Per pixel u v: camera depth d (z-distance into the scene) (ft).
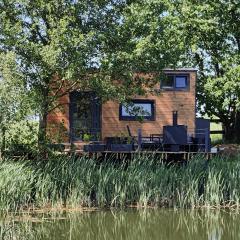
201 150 54.03
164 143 53.67
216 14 83.20
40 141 46.55
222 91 79.71
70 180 43.65
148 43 46.80
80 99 52.85
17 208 41.14
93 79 46.47
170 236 35.12
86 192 43.70
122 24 48.42
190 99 71.05
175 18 77.92
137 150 52.03
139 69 47.60
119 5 48.88
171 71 70.64
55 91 51.19
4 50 45.88
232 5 82.89
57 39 43.50
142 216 41.42
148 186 44.75
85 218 39.96
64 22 43.73
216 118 98.12
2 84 42.29
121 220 39.75
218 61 84.79
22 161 44.29
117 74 47.39
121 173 44.78
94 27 47.73
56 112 66.33
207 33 84.33
